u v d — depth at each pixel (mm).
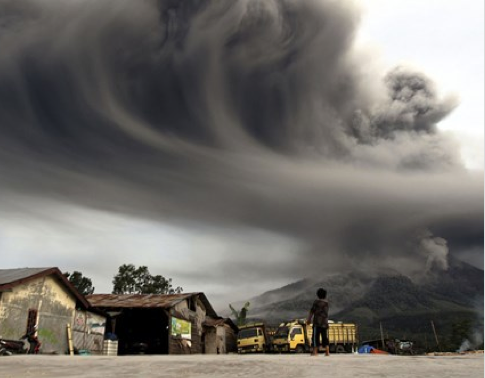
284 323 33531
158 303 29312
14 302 18453
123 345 32219
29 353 18469
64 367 6246
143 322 32594
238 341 35281
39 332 19781
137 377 4715
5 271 20750
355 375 4816
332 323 34719
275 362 6945
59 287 21703
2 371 5609
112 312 28438
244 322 58312
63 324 21719
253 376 4789
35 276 19562
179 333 30203
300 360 7531
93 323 24828
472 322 62750
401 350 41594
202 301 36469
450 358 8469
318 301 10320
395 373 5031
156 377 4707
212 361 7270
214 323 36938
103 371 5523
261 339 34562
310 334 32625
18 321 18547
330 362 6953
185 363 6766
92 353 24281
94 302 30094
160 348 31500
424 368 5723
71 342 21797
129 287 58781
